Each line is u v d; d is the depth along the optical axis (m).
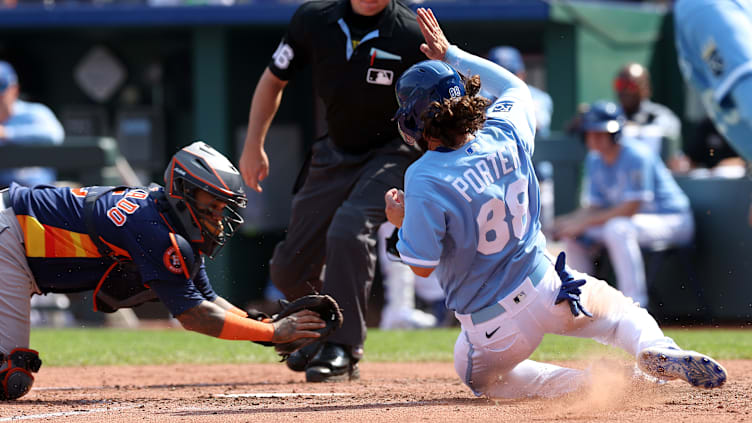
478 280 13.67
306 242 20.09
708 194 36.06
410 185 13.34
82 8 43.94
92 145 36.66
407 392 16.81
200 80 43.81
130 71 49.62
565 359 21.58
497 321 13.73
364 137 19.12
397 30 18.45
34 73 49.72
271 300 44.88
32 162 36.56
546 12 41.03
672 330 32.03
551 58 42.81
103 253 15.13
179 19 43.25
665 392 14.49
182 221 14.78
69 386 19.45
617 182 34.28
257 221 46.09
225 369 22.61
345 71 18.55
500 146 13.58
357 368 19.55
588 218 34.56
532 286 13.66
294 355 19.67
